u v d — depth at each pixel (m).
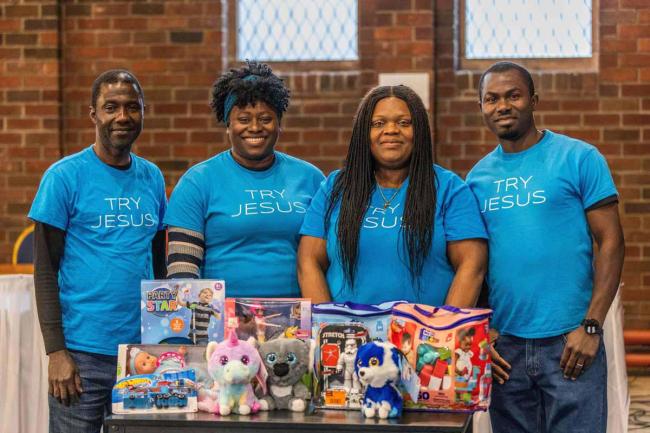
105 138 2.89
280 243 2.86
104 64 6.09
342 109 6.06
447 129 6.07
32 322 3.62
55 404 2.85
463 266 2.64
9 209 6.08
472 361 2.34
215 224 2.84
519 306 2.78
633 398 5.28
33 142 6.07
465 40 6.16
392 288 2.62
